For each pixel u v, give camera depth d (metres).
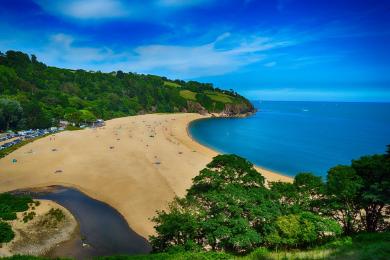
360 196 32.12
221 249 29.00
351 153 107.06
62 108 168.88
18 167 73.31
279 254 23.61
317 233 27.95
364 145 121.50
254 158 100.19
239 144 125.25
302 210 31.98
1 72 185.88
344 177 32.12
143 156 88.25
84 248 39.91
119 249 40.19
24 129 126.38
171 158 88.56
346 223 34.28
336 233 29.45
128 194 58.31
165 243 29.92
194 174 72.75
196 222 28.97
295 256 22.28
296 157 101.81
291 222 27.28
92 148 96.56
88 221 47.78
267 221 28.55
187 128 167.50
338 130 168.88
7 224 41.50
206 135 147.50
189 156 93.31
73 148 95.12
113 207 53.19
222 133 155.75
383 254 19.45
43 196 57.53
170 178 68.50
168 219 29.77
